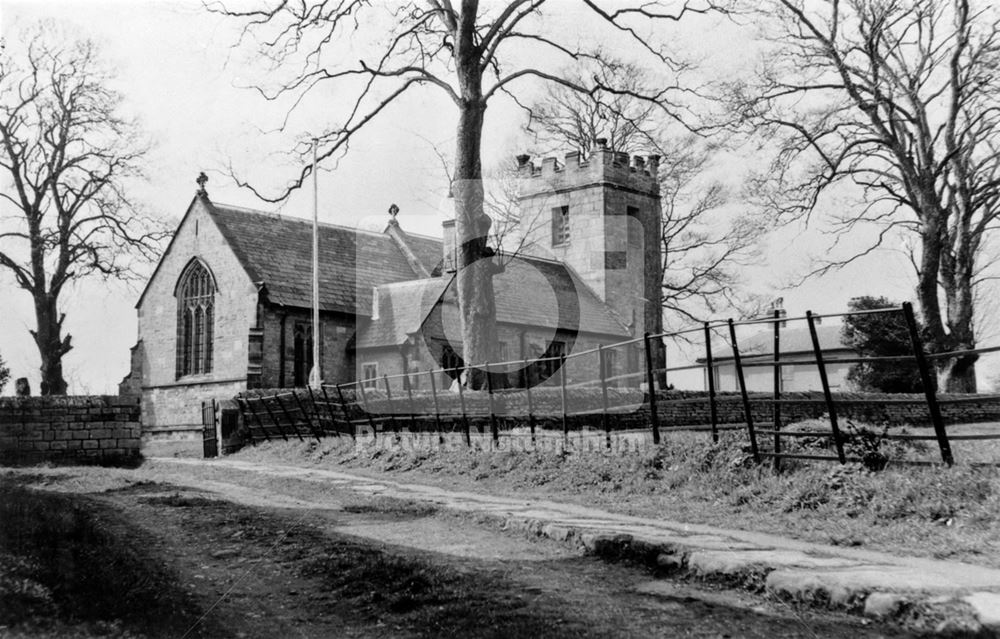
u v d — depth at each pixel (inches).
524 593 251.9
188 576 272.4
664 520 376.5
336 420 770.2
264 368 1551.4
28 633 206.7
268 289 1588.3
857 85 1379.2
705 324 460.1
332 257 1766.7
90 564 266.4
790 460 433.4
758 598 249.4
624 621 223.5
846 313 387.9
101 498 453.7
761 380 2358.5
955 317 1465.3
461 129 919.0
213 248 1653.5
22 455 741.3
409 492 499.8
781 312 1519.4
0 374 1626.5
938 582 239.3
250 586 261.4
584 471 503.8
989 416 1114.1
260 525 361.1
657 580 273.4
